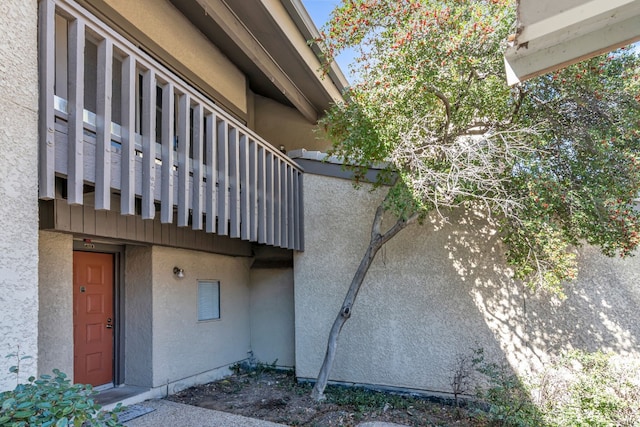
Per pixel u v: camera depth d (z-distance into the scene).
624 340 5.15
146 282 5.95
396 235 6.43
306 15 7.36
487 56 4.53
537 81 4.61
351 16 4.88
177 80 4.14
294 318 7.25
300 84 8.82
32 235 2.64
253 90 9.97
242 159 5.39
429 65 4.63
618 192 4.32
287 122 10.43
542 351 5.49
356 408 5.48
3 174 2.48
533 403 4.09
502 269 5.80
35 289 2.64
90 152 3.30
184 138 4.23
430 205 5.05
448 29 4.53
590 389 4.00
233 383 6.82
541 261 4.75
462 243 6.05
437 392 5.95
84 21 3.18
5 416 1.91
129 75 3.56
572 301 5.43
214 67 7.45
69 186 3.05
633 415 3.74
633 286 5.18
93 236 4.83
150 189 3.75
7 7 2.56
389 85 4.88
